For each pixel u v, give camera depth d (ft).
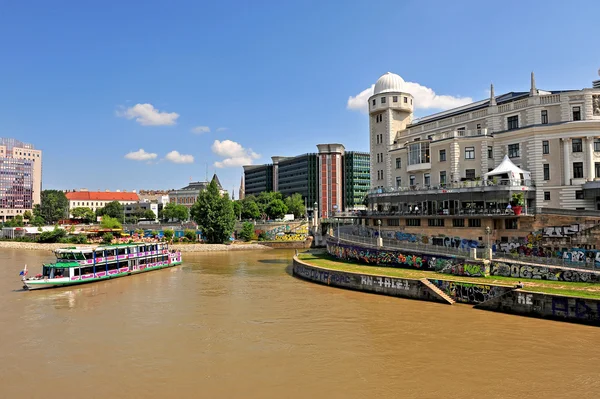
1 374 87.61
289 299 154.71
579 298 112.27
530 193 185.98
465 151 211.82
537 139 186.91
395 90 269.44
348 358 93.45
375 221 234.58
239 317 130.11
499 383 79.41
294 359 93.45
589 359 89.56
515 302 124.16
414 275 158.71
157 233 447.01
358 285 167.43
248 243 396.78
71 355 98.32
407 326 115.96
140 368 89.71
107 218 489.26
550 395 74.59
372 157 281.95
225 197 403.95
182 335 112.37
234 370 87.81
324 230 387.34
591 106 182.91
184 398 75.46
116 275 215.31
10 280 208.54
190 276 219.20
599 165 178.60
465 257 155.74
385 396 74.95
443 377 82.48
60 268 191.93
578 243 159.53
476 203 187.93
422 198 206.90
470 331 109.81
